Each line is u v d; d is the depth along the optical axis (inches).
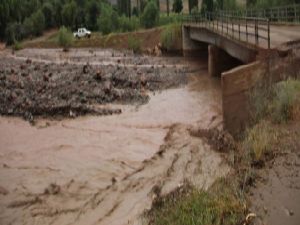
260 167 469.1
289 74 752.3
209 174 597.0
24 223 531.8
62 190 624.1
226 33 1254.9
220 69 1653.5
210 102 1167.0
